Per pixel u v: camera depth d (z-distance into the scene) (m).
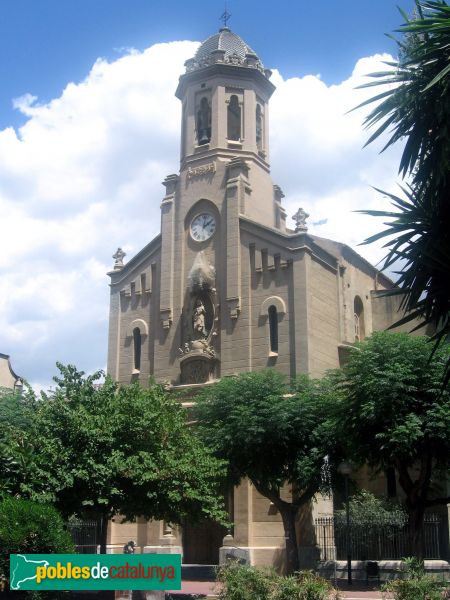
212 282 44.53
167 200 48.03
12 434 24.77
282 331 41.69
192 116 49.00
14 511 18.92
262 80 49.62
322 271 44.03
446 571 34.53
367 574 34.06
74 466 23.77
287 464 35.06
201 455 27.36
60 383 26.27
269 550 38.28
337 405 32.19
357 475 42.47
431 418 29.45
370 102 16.78
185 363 44.00
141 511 25.38
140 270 48.56
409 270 17.36
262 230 43.75
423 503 31.06
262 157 48.94
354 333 47.06
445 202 16.83
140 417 25.78
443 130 16.00
